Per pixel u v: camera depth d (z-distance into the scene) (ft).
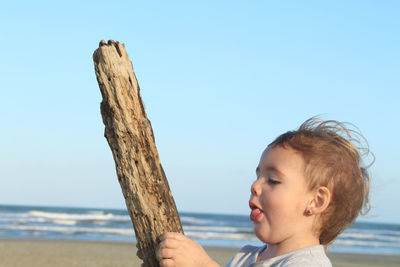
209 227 148.77
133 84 6.20
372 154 6.45
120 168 6.18
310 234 5.93
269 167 6.03
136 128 6.13
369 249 106.11
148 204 6.13
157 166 6.21
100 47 6.16
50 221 139.44
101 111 6.26
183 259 5.86
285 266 5.71
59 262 48.11
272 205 5.89
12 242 69.36
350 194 5.91
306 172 5.83
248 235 122.72
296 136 6.08
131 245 75.31
